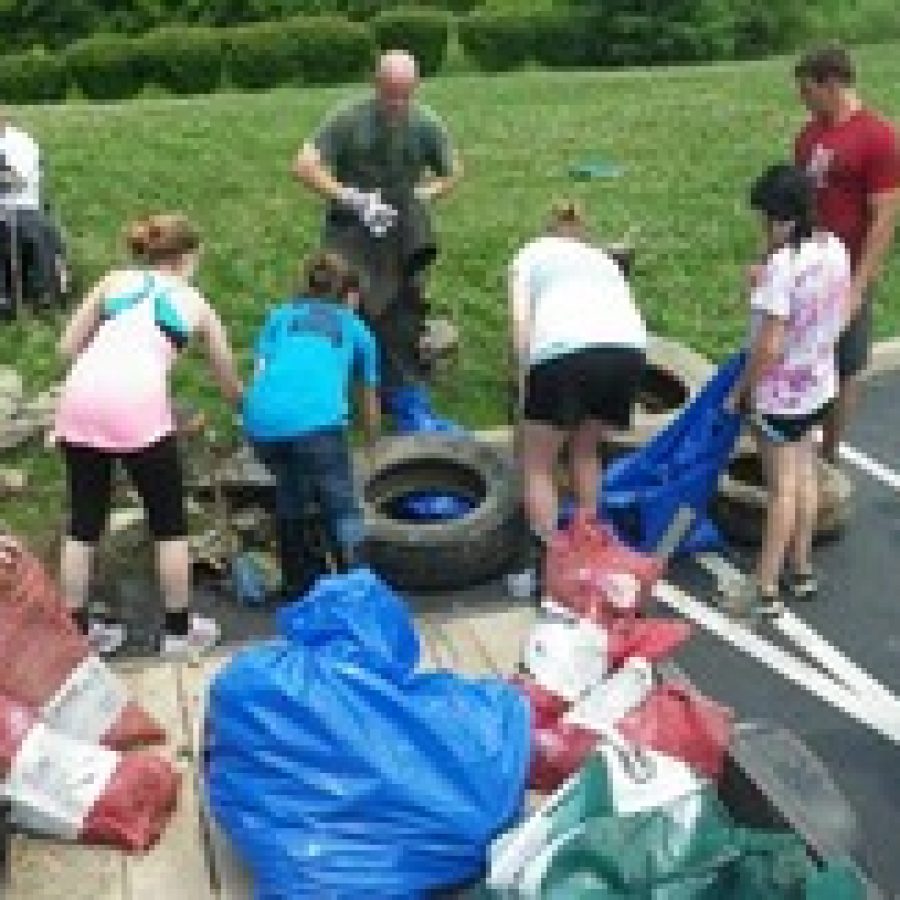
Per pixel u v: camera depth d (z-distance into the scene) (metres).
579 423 6.68
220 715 5.06
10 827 5.21
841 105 7.12
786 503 6.73
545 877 4.35
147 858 5.20
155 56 21.84
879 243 7.17
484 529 7.02
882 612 6.99
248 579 6.91
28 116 16.09
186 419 8.21
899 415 9.24
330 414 6.46
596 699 5.39
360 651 5.11
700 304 10.73
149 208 12.49
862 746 6.03
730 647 6.70
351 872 4.80
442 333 9.57
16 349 9.56
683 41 23.02
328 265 6.80
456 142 15.09
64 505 7.76
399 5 24.86
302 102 17.59
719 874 4.28
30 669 5.40
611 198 13.08
